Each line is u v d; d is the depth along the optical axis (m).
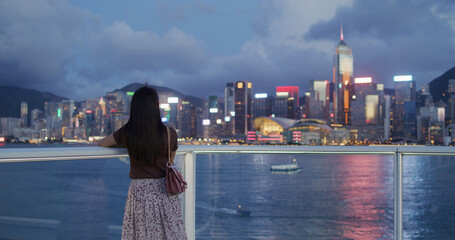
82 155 2.16
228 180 2.95
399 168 2.79
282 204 2.95
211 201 2.96
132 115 2.19
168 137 2.22
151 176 2.18
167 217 2.17
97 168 2.26
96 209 2.25
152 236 2.14
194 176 2.89
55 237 2.08
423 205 2.72
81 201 2.19
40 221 2.02
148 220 2.13
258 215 2.93
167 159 2.23
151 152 2.14
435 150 2.68
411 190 2.77
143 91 2.19
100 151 2.23
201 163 2.95
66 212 2.12
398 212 2.80
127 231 2.18
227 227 2.93
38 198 2.02
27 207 1.98
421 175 2.73
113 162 2.34
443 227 2.65
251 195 2.94
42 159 2.01
